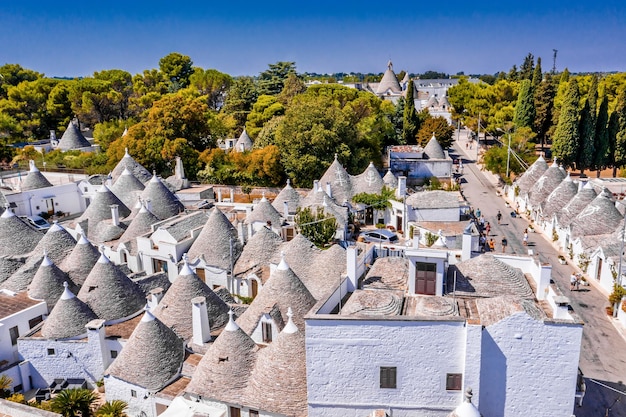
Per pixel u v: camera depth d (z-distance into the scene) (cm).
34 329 3612
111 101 11769
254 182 8325
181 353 3206
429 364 2477
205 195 7194
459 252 3588
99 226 5488
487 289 2925
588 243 5244
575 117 8906
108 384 3148
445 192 6306
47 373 3531
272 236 4603
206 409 2661
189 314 3462
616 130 8925
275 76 13750
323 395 2594
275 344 2812
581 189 6147
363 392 2567
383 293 2748
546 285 2952
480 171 9925
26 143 10606
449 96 14200
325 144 8031
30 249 4869
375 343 2475
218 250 4569
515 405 2480
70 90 11638
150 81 13375
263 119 11044
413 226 5925
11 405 2538
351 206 6762
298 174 8150
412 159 8981
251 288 4366
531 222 6925
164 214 5812
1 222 4869
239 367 2850
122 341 3444
